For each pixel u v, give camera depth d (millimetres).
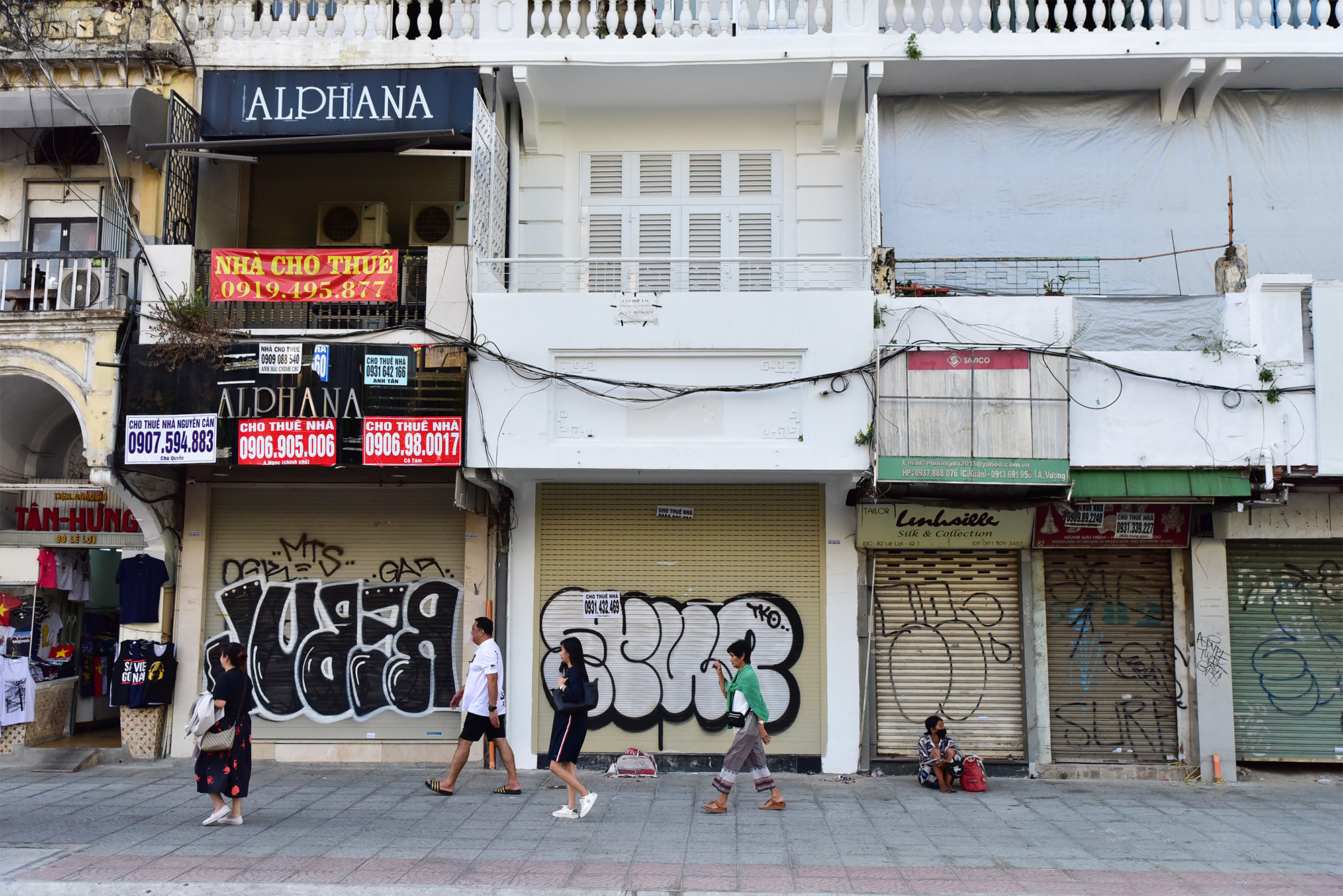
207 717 7945
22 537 11195
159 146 9969
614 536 10805
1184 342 9594
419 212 11570
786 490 10781
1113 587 10680
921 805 9016
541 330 9805
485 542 10898
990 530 10461
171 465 10352
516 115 11375
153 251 10195
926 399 9516
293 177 11750
